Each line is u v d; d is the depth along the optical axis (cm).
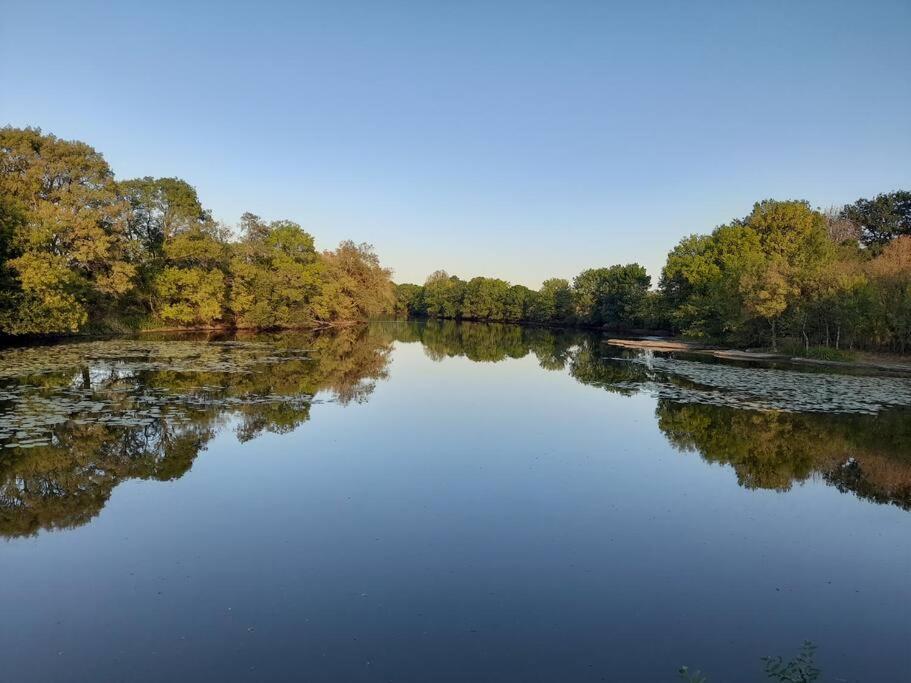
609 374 3133
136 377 2484
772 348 4406
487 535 962
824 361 3709
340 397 2181
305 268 6781
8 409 1778
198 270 5212
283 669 601
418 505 1088
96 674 586
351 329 7306
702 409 2072
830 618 731
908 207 6594
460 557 878
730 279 4734
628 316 8194
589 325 9919
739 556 906
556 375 3078
